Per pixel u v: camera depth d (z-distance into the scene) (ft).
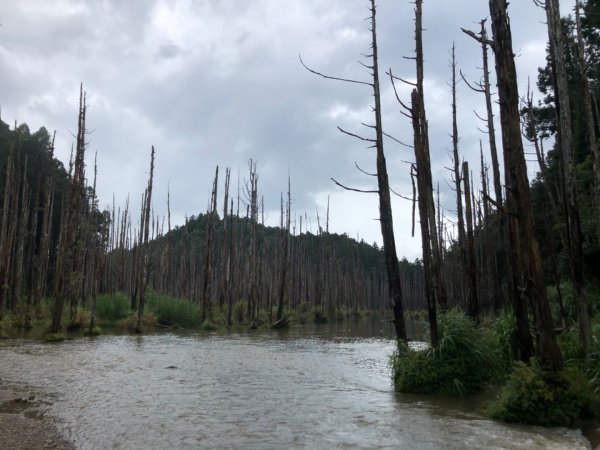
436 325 38.09
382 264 372.17
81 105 92.68
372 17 47.01
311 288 231.50
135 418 28.71
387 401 33.50
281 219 185.78
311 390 37.96
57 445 24.11
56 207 171.53
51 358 57.11
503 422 26.96
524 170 29.55
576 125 71.41
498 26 30.83
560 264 71.92
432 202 50.88
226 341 86.17
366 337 99.19
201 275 219.20
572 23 71.67
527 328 33.96
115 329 107.24
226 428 26.18
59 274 86.28
